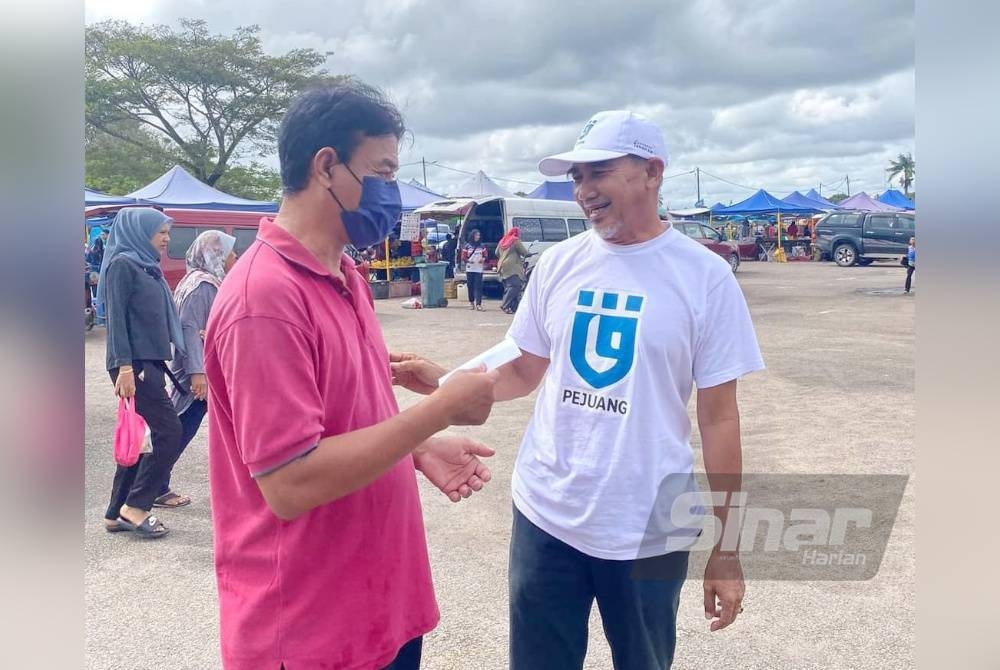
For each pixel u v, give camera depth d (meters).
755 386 7.88
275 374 1.45
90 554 4.08
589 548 2.02
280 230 1.60
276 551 1.60
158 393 4.29
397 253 20.45
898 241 25.64
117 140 29.86
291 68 30.02
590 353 2.07
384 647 1.72
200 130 30.53
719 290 2.02
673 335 1.99
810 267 27.17
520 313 2.35
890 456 5.39
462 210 18.55
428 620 1.89
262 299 1.48
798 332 11.68
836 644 3.06
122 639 3.21
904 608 3.31
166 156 29.78
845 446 5.67
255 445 1.45
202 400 4.66
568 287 2.16
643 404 2.01
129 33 29.12
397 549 1.76
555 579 2.11
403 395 8.15
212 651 3.12
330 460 1.48
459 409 1.60
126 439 4.18
